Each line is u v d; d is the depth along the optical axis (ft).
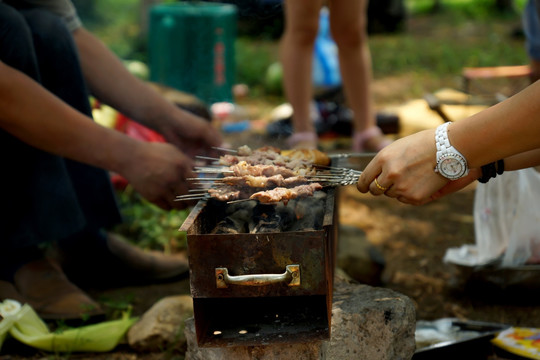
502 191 9.43
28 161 8.84
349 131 18.33
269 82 24.79
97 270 10.57
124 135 8.61
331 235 6.40
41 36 9.15
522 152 6.16
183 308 8.69
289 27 13.60
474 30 38.14
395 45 33.96
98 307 9.08
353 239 11.21
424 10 46.01
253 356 6.39
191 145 10.14
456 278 9.98
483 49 32.04
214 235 5.78
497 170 6.75
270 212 6.55
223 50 22.07
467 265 9.70
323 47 20.06
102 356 8.41
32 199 8.93
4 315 8.29
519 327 8.61
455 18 42.47
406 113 20.79
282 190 6.31
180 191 8.70
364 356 6.87
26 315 8.48
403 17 38.04
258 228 6.27
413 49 32.60
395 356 6.99
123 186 13.67
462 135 5.92
